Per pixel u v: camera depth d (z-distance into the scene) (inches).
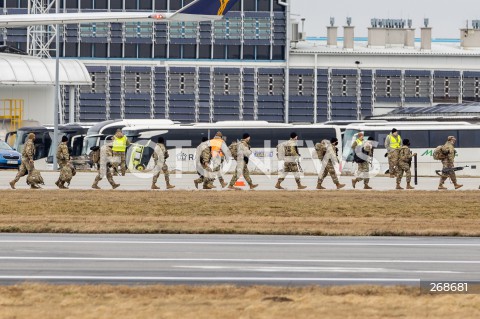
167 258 3191.4
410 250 3459.6
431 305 2311.8
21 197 5418.3
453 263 3122.5
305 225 4232.3
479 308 2283.5
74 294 2425.0
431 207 5034.5
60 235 3875.5
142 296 2409.0
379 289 2524.6
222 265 3041.3
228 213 4722.0
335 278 2797.7
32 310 2229.3
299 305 2301.9
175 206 4965.6
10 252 3319.4
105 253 3307.1
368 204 5132.9
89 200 5255.9
